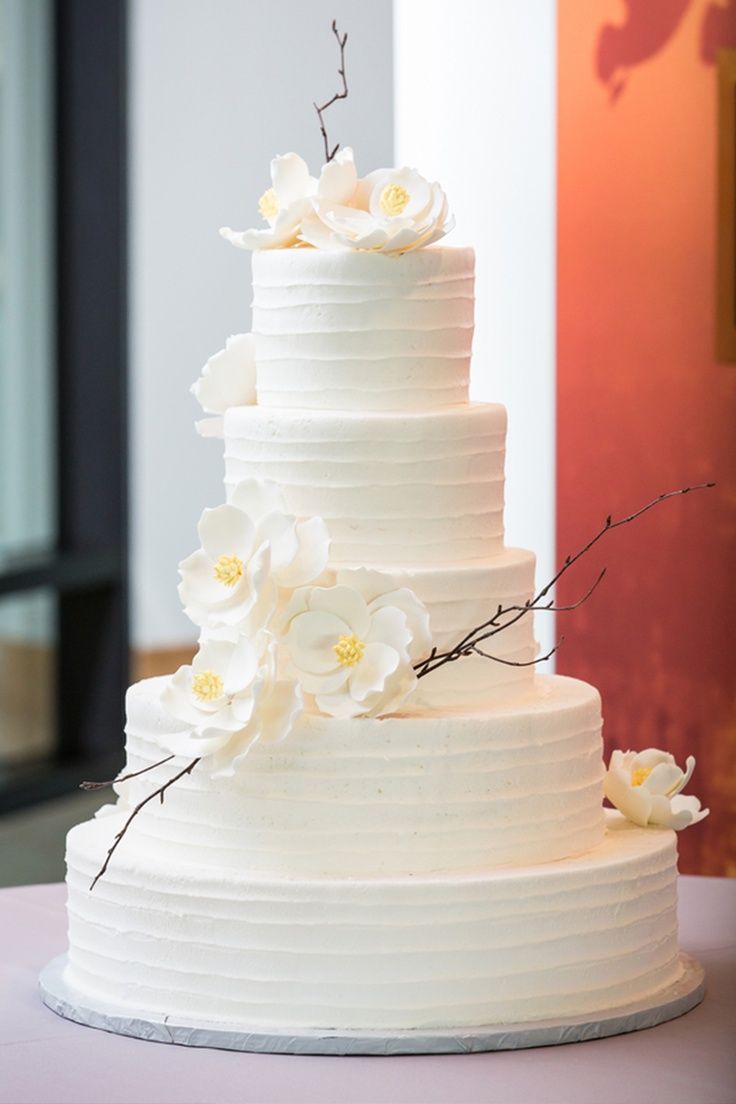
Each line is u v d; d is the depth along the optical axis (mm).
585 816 1984
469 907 1831
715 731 3176
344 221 1979
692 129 3127
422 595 1935
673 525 3180
